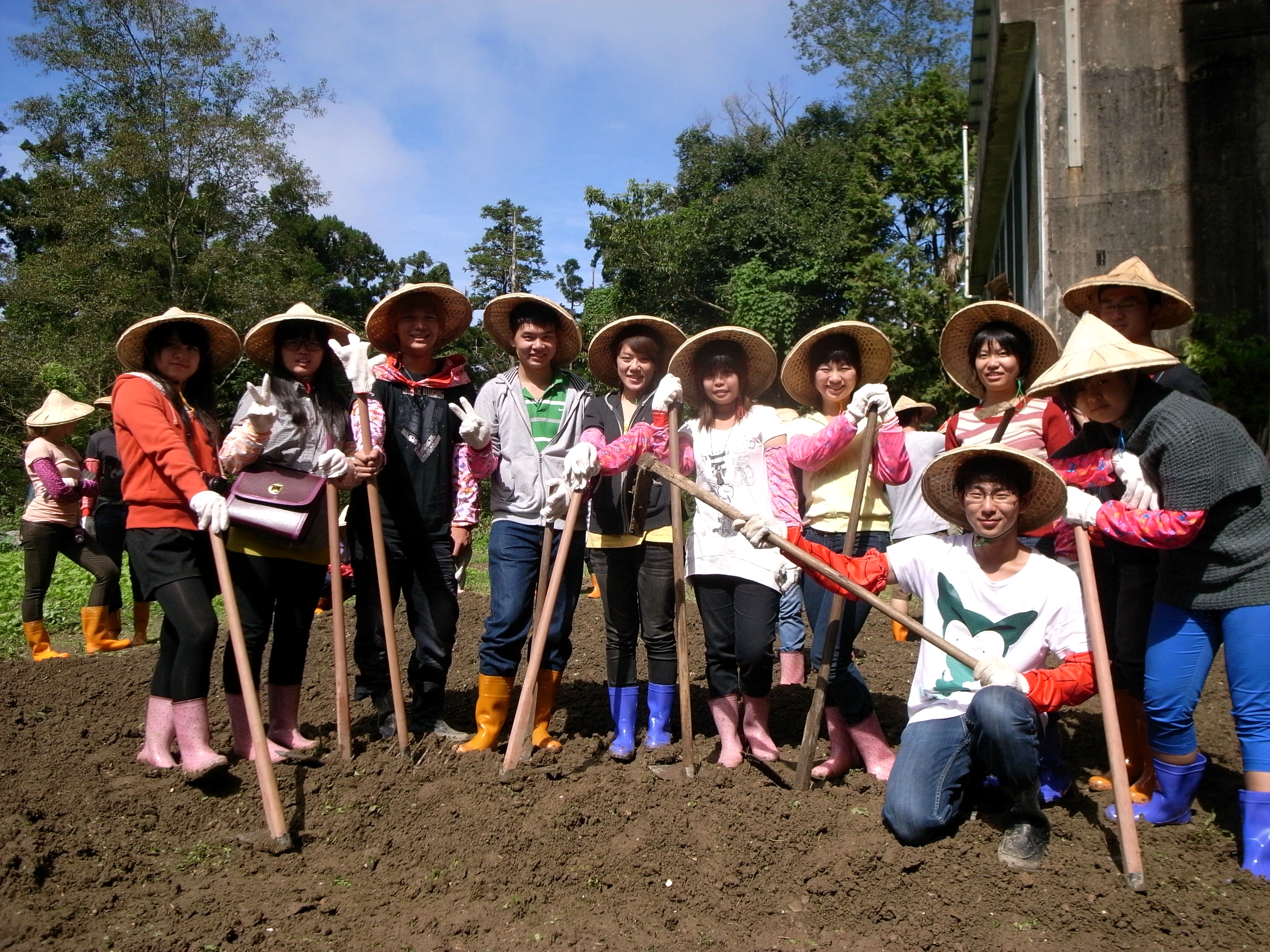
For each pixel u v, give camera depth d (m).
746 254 28.59
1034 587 3.90
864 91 40.53
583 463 4.38
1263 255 9.34
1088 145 9.73
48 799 4.30
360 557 5.05
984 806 4.10
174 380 4.60
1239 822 4.04
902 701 5.89
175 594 4.41
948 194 27.86
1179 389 4.06
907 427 7.94
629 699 4.95
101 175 24.44
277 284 25.39
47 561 7.89
